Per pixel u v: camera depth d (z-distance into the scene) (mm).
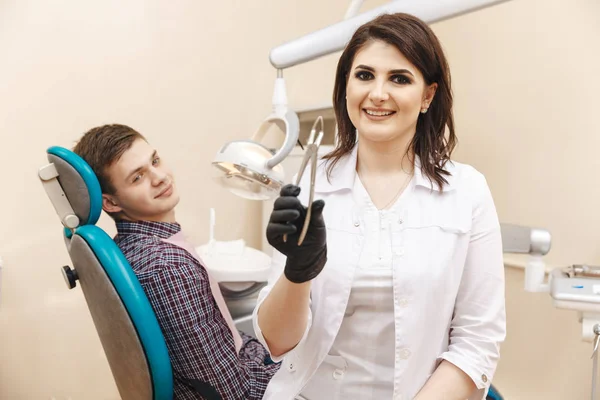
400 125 697
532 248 1089
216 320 967
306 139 1910
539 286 1112
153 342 827
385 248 734
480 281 736
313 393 801
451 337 766
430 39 691
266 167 911
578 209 1629
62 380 1610
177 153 1776
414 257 712
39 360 1564
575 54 1610
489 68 1901
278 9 1945
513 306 1819
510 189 1846
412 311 705
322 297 745
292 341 707
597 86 1557
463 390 701
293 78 2023
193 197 1833
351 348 761
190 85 1772
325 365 791
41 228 1531
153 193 1055
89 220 913
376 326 737
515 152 1820
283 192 556
